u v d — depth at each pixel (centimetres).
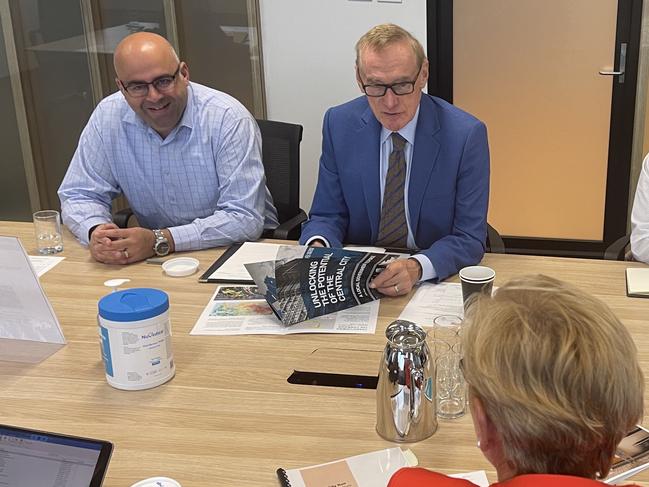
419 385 139
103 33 414
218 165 261
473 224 231
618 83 393
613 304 192
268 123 294
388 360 140
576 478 79
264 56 403
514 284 92
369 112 241
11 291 178
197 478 132
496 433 87
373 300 198
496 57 404
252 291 207
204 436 144
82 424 150
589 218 421
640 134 397
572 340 82
